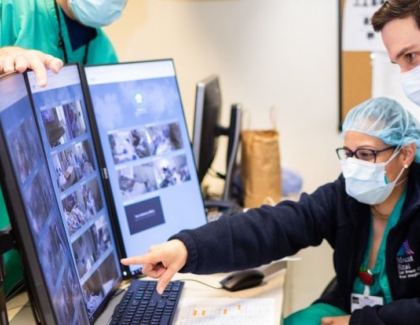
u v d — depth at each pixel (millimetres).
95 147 1416
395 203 1497
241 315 1308
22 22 1605
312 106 2457
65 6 1651
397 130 1424
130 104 1548
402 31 1327
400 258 1470
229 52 2496
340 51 2334
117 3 1642
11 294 1358
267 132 2182
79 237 1211
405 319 1367
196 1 2469
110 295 1364
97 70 1473
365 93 2348
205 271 1386
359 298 1559
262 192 2139
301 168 2551
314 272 2570
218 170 2590
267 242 1479
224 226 1429
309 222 1565
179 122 1680
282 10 2377
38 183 915
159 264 1312
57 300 875
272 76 2473
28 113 965
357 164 1438
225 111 2553
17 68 993
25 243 786
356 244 1547
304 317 1601
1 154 751
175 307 1327
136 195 1534
